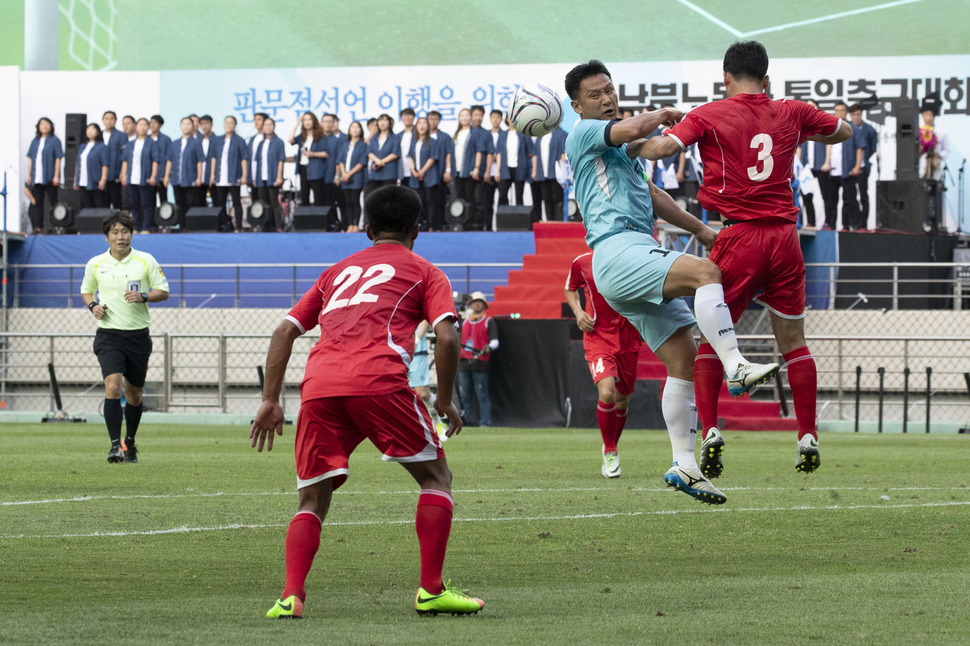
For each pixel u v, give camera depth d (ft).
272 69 120.57
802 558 27.53
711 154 31.35
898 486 43.83
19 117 120.67
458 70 118.32
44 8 124.88
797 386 31.89
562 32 118.83
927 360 101.09
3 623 18.74
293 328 21.56
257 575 24.76
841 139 31.73
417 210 22.08
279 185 117.08
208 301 112.37
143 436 76.33
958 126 113.19
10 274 114.11
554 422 90.22
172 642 17.02
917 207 110.01
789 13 116.88
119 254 53.78
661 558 27.50
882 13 115.55
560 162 111.96
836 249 107.14
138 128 119.96
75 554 27.40
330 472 20.47
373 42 121.29
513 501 39.04
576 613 20.15
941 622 19.02
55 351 97.71
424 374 76.54
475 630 18.28
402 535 30.94
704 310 28.68
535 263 104.88
